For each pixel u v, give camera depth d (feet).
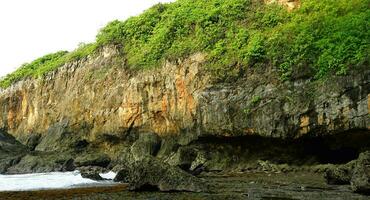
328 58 102.01
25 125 212.84
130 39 165.99
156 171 80.84
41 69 211.61
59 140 176.65
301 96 103.40
